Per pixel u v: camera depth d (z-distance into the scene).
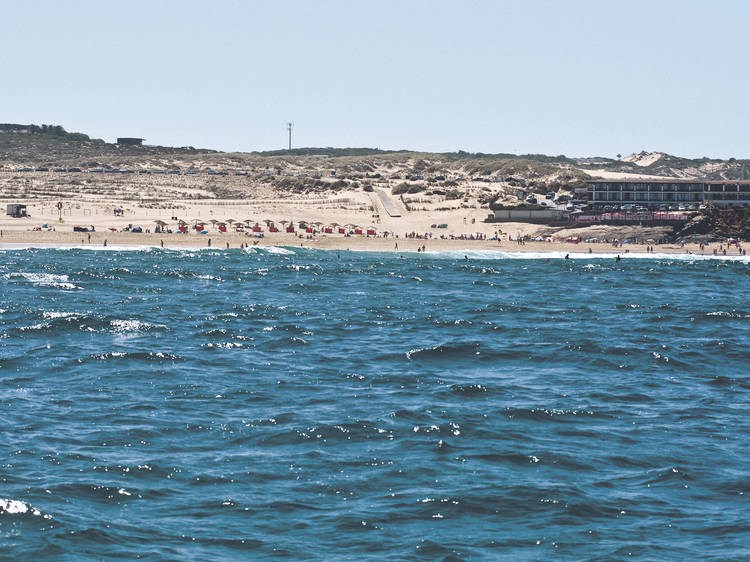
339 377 83.19
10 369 82.88
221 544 46.38
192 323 113.44
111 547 45.59
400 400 74.56
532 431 66.50
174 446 61.09
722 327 120.38
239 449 60.88
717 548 46.78
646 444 63.78
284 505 51.44
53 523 47.72
